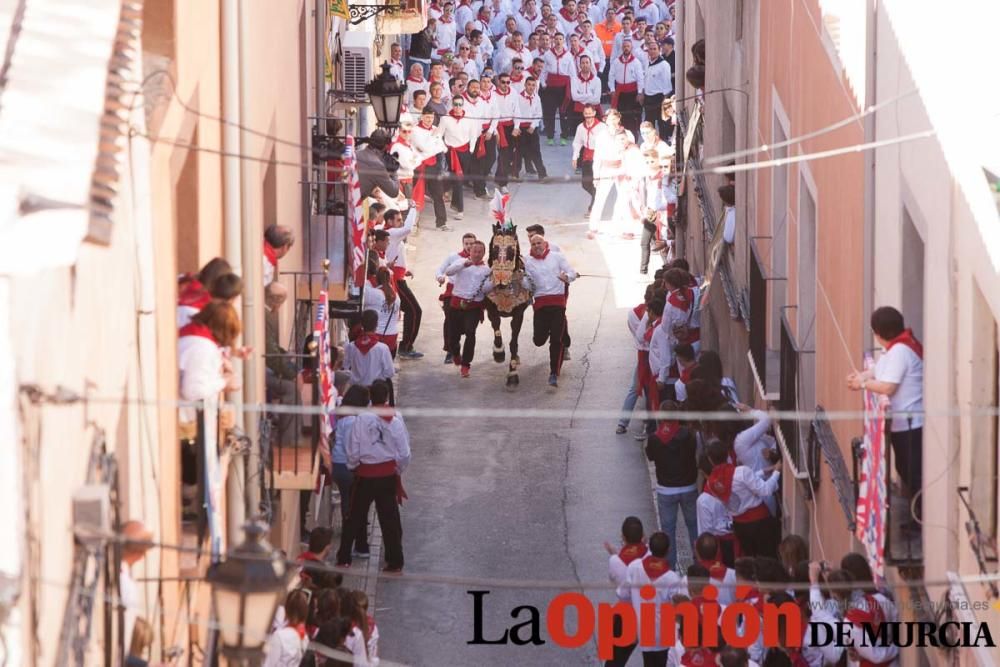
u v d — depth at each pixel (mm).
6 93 8406
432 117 41000
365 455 22922
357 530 23484
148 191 11750
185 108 13539
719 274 28969
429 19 49500
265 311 18625
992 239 12422
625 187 40125
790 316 22219
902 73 15305
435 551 24562
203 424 12805
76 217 7449
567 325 32656
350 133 34406
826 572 16594
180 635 13359
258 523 10820
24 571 7348
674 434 22891
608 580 23016
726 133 28469
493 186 44406
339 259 24844
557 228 41469
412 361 32688
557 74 49469
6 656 7109
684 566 24031
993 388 13148
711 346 30438
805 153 20797
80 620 8781
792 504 22000
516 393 30906
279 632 16125
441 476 27219
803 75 20906
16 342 7262
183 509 14422
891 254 15922
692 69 31750
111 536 8836
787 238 22578
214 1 15836
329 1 31469
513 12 55062
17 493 7188
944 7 13789
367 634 18188
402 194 36781
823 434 19203
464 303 31188
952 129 13508
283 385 18484
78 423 8953
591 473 27281
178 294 13789
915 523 15078
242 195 16766
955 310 13586
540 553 24562
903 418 14766
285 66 22344
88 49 8992
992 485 13312
